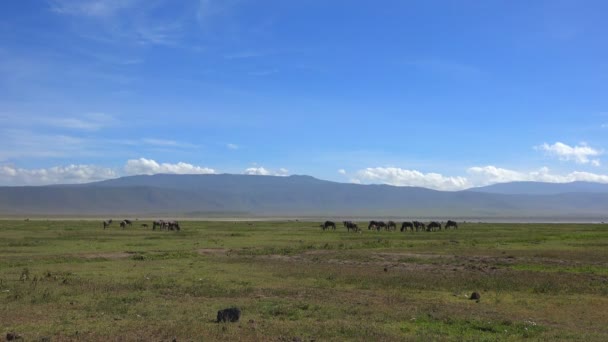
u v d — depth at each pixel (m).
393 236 67.50
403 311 20.19
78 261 37.69
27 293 23.08
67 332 16.17
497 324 18.02
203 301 21.92
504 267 35.00
